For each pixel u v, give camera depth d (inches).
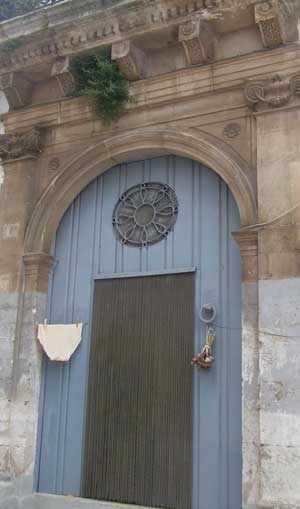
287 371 232.4
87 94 295.0
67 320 297.1
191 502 250.2
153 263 286.0
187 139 279.6
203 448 253.8
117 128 299.9
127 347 281.6
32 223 305.0
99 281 296.7
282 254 244.5
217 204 277.7
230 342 259.1
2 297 300.7
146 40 290.8
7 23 307.4
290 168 252.5
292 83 259.6
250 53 271.3
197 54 279.9
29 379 287.0
